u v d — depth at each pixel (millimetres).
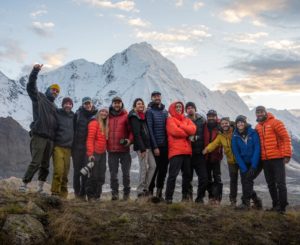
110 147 5496
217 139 5625
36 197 4164
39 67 4781
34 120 4898
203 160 5633
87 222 3758
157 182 5492
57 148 5230
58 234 3422
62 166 5227
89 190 5402
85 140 5711
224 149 5648
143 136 5285
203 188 5562
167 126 5152
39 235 3355
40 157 4805
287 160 4953
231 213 4586
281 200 4934
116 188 5445
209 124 5766
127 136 5582
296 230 4301
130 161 5570
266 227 4273
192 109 5816
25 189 4633
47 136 4895
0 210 3574
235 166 5637
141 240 3580
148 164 5234
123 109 5676
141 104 5344
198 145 5621
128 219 3883
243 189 5109
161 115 5398
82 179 5711
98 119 5543
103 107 5570
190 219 4145
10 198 4008
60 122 5246
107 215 4008
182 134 5031
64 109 5336
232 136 5305
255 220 4410
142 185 5188
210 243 3732
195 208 4652
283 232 4223
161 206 4512
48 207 3967
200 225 4059
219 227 4078
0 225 3383
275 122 5047
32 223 3439
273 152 5008
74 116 5762
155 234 3717
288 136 4980
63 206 4113
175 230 3857
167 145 5344
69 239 3400
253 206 5508
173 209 4398
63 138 5242
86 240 3438
